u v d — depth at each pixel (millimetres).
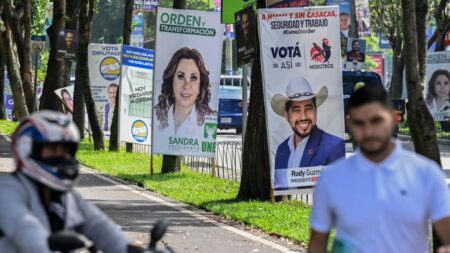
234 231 22641
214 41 34375
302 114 26062
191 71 34531
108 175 37031
